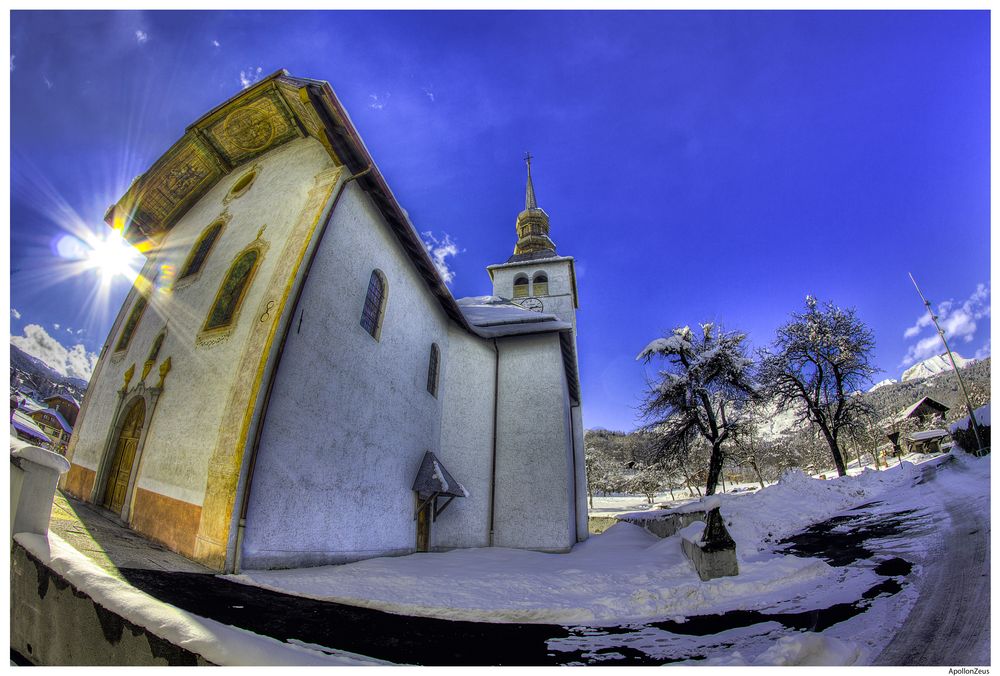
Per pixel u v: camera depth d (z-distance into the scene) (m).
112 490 9.45
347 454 9.31
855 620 5.07
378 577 7.58
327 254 9.19
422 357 13.40
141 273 13.20
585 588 7.80
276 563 7.15
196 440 7.78
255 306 8.55
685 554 9.52
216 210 12.26
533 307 27.45
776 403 24.81
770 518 13.11
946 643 4.08
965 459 16.69
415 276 13.34
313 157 10.66
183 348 9.50
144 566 5.76
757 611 6.01
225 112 11.18
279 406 7.62
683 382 19.78
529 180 38.69
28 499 5.10
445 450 14.12
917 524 9.78
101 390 11.53
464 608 6.34
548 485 14.03
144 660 3.46
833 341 23.12
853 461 44.06
